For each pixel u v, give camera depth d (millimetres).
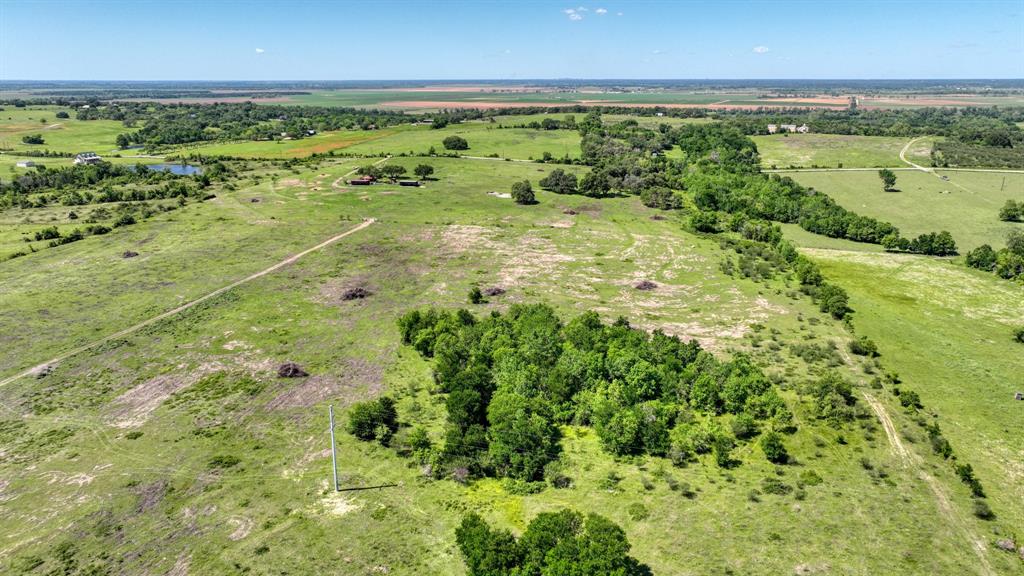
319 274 90125
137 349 65625
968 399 56125
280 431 50781
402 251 101875
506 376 55000
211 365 62312
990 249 96812
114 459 46750
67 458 46812
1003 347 67062
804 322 73688
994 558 37219
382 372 61156
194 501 42094
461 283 87000
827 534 39125
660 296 82500
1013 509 41781
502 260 97750
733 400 53594
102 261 94562
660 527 39625
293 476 44969
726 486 44188
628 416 48750
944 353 65500
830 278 90812
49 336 68250
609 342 61219
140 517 40531
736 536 38875
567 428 52125
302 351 65688
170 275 88688
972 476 44406
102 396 56062
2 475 44688
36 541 38344
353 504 42000
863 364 62281
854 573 35938
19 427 50938
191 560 36844
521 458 45375
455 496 43125
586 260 98000
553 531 34625
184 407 54375
